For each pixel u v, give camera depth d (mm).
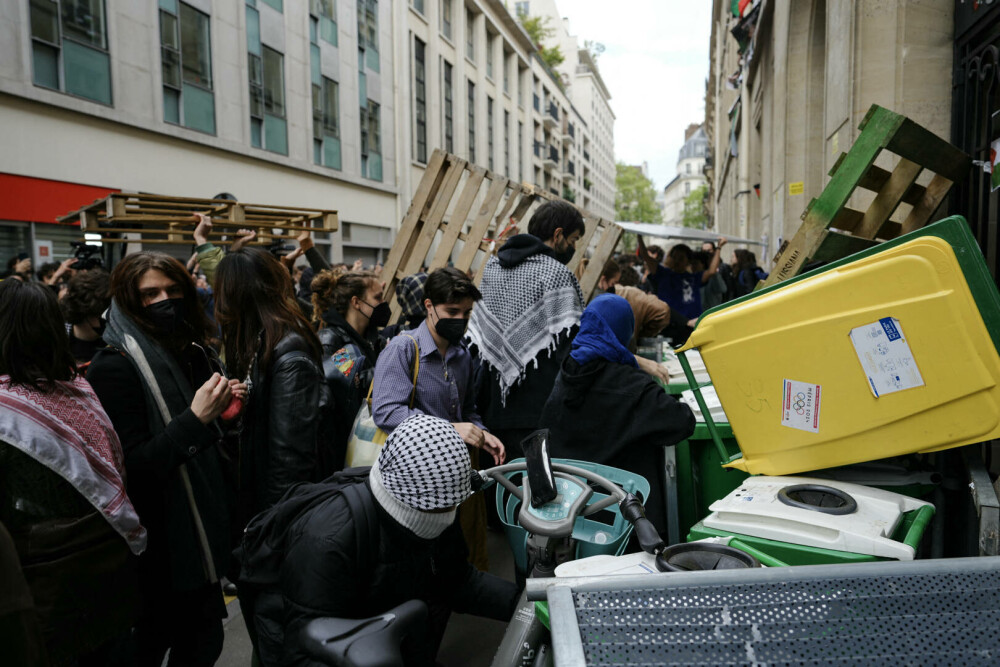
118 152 11461
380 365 2639
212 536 2051
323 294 3430
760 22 10562
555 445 2498
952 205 3613
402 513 1517
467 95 29922
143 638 2088
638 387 2369
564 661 997
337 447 2775
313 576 1507
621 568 1629
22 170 9719
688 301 7383
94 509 1652
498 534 3871
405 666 1530
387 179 22688
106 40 11141
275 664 1616
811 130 8367
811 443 1979
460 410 2861
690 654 1024
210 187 13867
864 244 2611
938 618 1067
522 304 3080
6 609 1048
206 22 13672
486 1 31734
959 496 2049
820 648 1024
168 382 2008
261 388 2252
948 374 1753
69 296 3225
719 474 2592
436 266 4645
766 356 2025
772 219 10188
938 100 3930
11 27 9461
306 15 17422
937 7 3885
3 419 1519
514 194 4773
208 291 5879
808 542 1686
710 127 44719
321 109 18500
